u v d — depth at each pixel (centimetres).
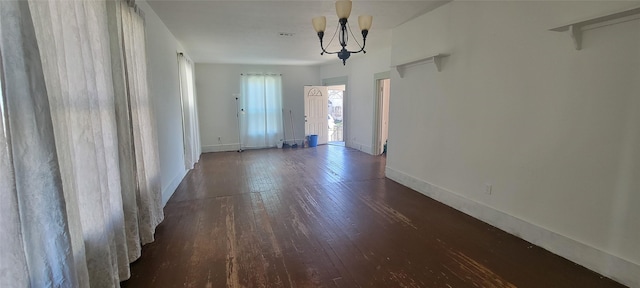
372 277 212
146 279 209
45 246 122
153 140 286
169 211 340
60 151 132
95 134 168
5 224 103
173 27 400
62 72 140
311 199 380
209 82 755
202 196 395
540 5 238
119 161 208
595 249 215
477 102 303
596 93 208
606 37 200
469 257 238
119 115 205
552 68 233
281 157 677
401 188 425
